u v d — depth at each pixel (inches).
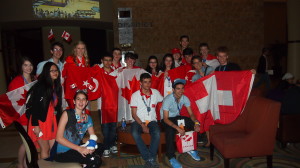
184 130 120.2
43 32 432.5
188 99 132.6
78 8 364.8
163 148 145.7
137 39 355.6
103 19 386.6
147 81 126.5
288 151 140.3
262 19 382.9
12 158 143.8
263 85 304.5
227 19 374.6
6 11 355.6
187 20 364.5
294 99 135.8
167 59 161.0
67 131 94.7
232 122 125.8
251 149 109.7
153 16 356.2
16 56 494.0
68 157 92.8
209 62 171.3
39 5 352.5
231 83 135.1
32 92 104.7
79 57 144.4
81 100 96.1
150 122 128.3
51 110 107.3
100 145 105.6
